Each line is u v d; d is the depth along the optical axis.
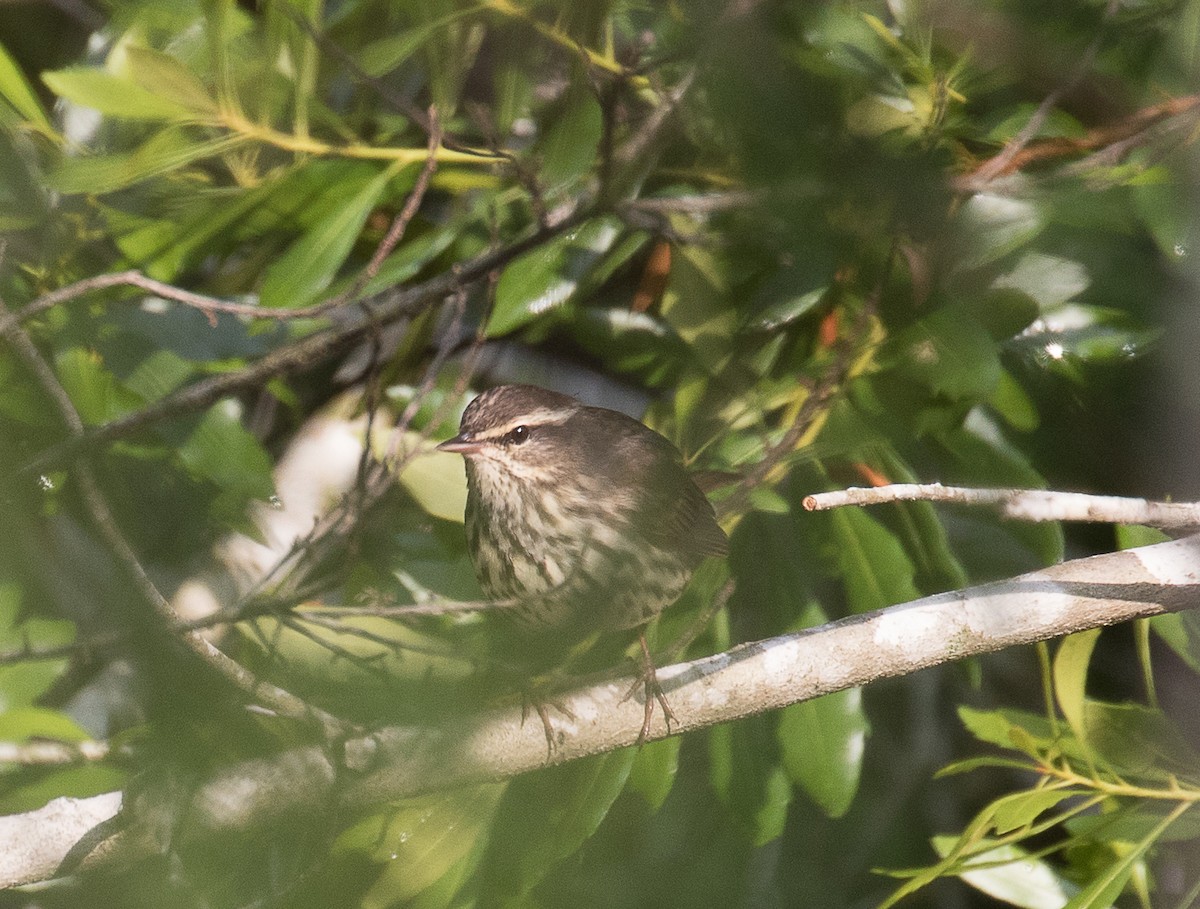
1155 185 8.94
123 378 10.23
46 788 8.99
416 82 10.39
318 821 8.50
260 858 9.02
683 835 10.59
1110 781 8.95
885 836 11.50
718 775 9.59
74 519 10.92
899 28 9.32
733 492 9.55
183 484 11.18
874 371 9.63
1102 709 9.06
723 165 9.46
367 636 7.90
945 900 11.49
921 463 10.39
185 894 8.20
